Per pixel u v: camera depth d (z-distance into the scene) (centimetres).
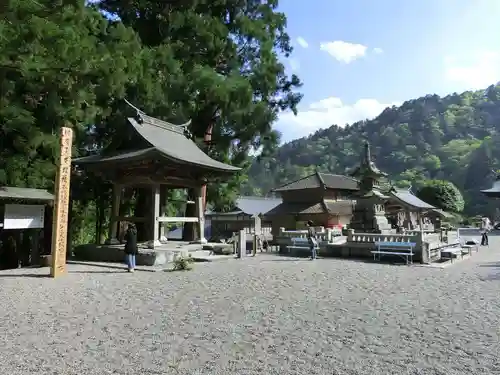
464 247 2530
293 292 1152
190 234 2559
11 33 1268
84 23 1723
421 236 2022
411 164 13550
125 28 2009
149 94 2123
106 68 1622
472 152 12538
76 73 1528
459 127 16012
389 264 1945
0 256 1752
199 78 2267
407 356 615
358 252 2248
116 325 781
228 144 2589
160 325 783
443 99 18900
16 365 566
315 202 4116
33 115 1672
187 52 2431
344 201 4169
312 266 1812
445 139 15425
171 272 1548
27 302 980
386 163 14450
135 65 1900
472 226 7394
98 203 2538
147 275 1467
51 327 764
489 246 3319
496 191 6353
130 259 1568
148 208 2331
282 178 13612
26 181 1695
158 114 2302
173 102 2302
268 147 2753
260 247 2617
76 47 1420
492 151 11775
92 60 1543
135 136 1975
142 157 1767
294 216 4122
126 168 1995
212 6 2630
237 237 2334
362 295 1120
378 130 17838
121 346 654
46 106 1617
